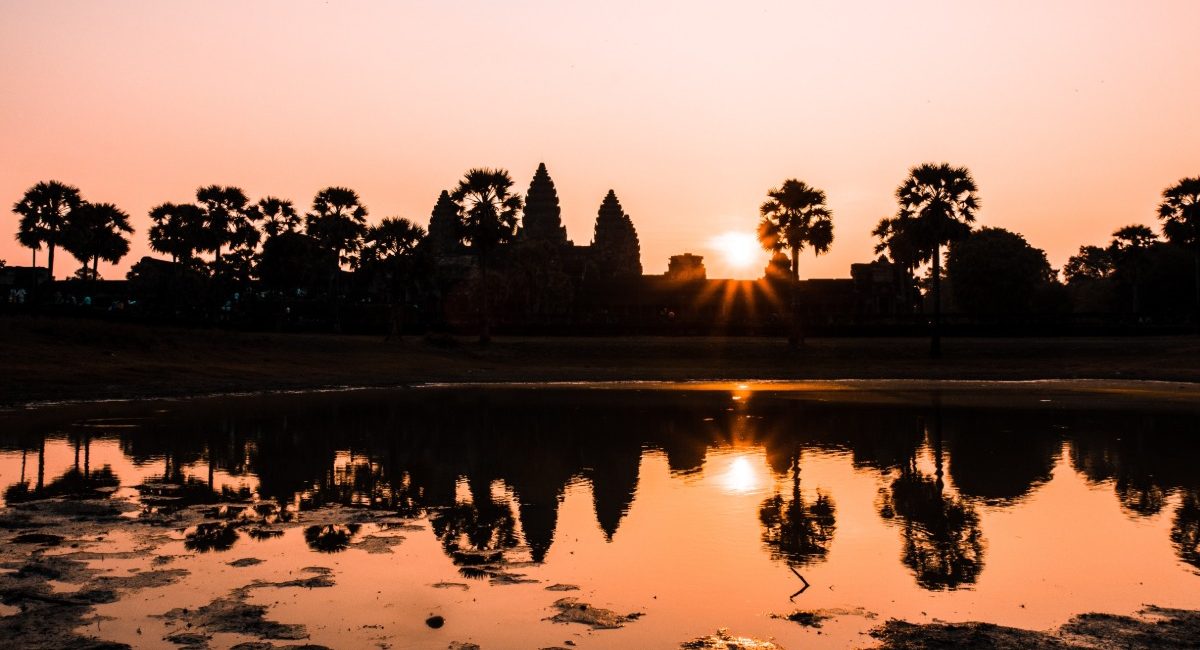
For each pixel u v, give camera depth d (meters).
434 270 90.31
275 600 12.05
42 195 70.94
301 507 17.98
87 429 29.88
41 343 49.41
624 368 66.19
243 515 17.20
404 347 68.62
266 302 93.38
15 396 39.47
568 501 18.80
